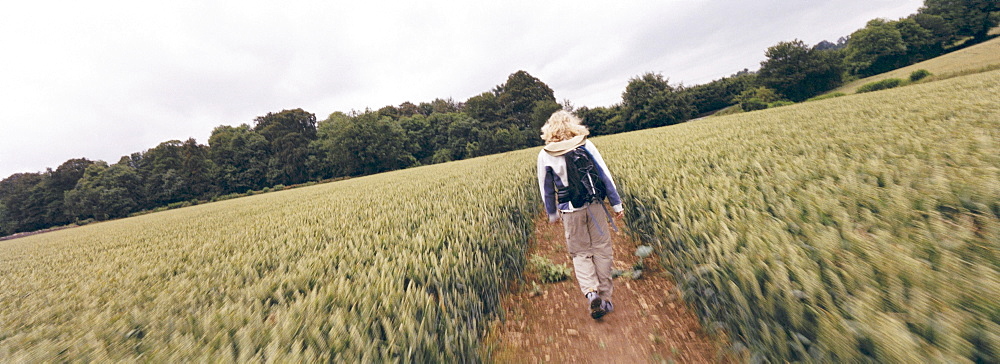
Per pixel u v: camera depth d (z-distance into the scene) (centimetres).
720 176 357
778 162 381
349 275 251
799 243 169
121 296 286
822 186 257
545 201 257
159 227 1104
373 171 5894
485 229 349
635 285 310
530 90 7356
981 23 5156
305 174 6106
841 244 156
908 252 139
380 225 414
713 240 208
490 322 256
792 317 135
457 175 1152
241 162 6162
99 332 198
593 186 244
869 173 263
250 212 1081
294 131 6525
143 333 196
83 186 5628
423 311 187
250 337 159
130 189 5831
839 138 460
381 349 147
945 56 4691
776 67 5303
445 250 280
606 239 255
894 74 4606
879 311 112
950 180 207
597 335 246
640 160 632
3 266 757
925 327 105
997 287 106
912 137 367
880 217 182
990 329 99
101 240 982
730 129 995
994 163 239
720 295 185
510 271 347
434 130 6850
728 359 187
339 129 5644
